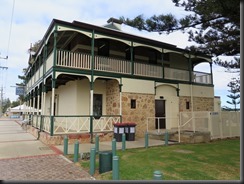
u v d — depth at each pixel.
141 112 14.19
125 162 6.96
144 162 6.97
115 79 13.71
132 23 9.61
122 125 12.00
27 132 16.80
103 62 13.20
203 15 8.71
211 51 9.97
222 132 13.51
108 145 10.55
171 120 15.80
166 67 16.03
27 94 26.58
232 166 6.55
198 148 9.85
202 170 6.07
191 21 9.13
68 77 13.61
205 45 10.16
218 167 6.42
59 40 15.07
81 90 14.25
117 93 13.78
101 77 12.98
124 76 13.74
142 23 9.48
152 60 17.08
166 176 5.48
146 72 14.86
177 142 11.86
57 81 15.32
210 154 8.40
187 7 9.05
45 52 13.96
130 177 5.39
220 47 9.67
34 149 9.28
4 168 6.27
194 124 12.84
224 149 9.62
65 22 11.62
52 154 8.24
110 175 5.54
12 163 6.86
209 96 18.19
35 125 16.23
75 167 6.43
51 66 12.18
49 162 7.01
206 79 18.28
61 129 12.73
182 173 5.77
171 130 13.86
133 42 14.18
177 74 16.47
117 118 13.18
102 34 12.93
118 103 13.60
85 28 12.34
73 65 12.09
